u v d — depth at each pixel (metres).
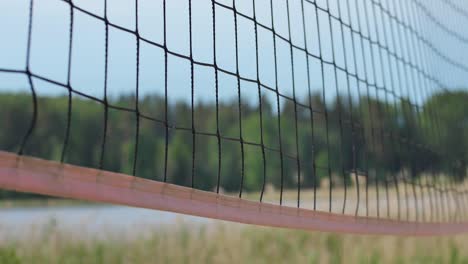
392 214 10.02
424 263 8.98
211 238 9.20
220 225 9.62
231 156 34.31
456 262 9.12
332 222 4.39
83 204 17.53
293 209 4.04
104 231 8.96
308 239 9.52
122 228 9.05
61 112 34.22
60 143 33.97
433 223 5.72
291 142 30.84
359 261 8.89
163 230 9.25
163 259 8.55
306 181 29.67
